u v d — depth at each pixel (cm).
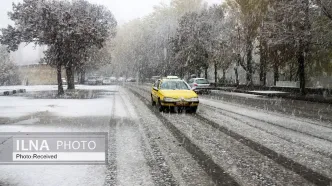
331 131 968
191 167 600
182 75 4969
